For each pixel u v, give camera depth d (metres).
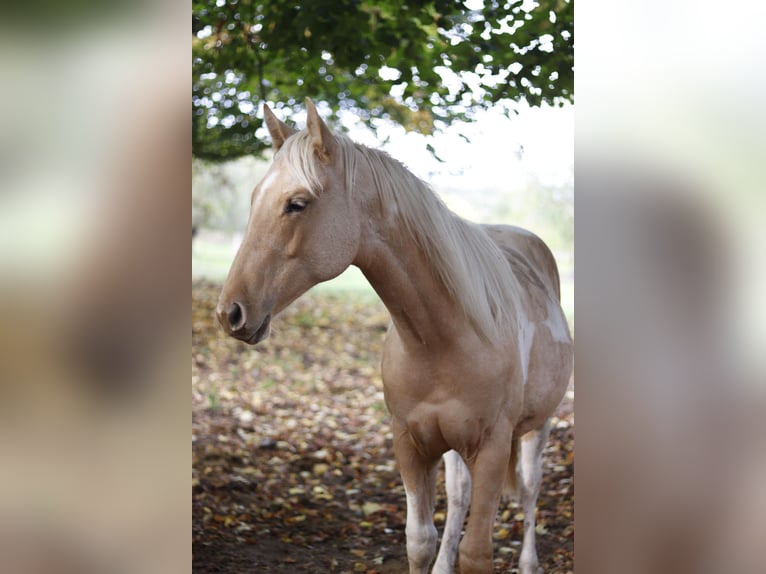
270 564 3.15
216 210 12.05
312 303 9.46
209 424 5.04
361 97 5.89
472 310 2.16
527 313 2.57
